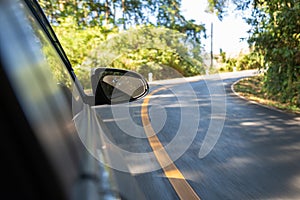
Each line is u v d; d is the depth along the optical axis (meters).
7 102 0.43
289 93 10.63
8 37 0.49
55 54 1.69
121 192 1.01
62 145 0.64
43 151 0.48
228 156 4.56
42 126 0.51
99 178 0.87
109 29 15.84
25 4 1.16
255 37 11.35
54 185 0.49
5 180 0.44
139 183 3.50
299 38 10.09
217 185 3.50
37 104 0.52
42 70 0.76
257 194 3.26
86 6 17.97
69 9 15.93
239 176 3.77
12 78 0.44
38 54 0.83
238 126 6.57
